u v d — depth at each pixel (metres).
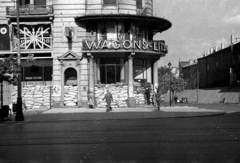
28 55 35.16
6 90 35.47
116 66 35.69
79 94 35.31
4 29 35.75
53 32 35.50
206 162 8.64
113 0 35.53
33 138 13.84
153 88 37.69
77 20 35.12
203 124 18.33
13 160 9.39
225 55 68.81
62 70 35.34
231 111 32.34
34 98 35.56
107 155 9.77
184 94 83.56
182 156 9.41
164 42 38.44
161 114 26.08
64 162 8.94
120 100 35.16
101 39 34.97
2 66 24.16
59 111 30.61
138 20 35.59
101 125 19.12
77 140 12.91
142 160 9.00
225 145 11.06
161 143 11.69
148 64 37.91
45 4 35.88
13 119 24.81
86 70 35.38
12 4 35.66
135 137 13.39
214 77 74.94
